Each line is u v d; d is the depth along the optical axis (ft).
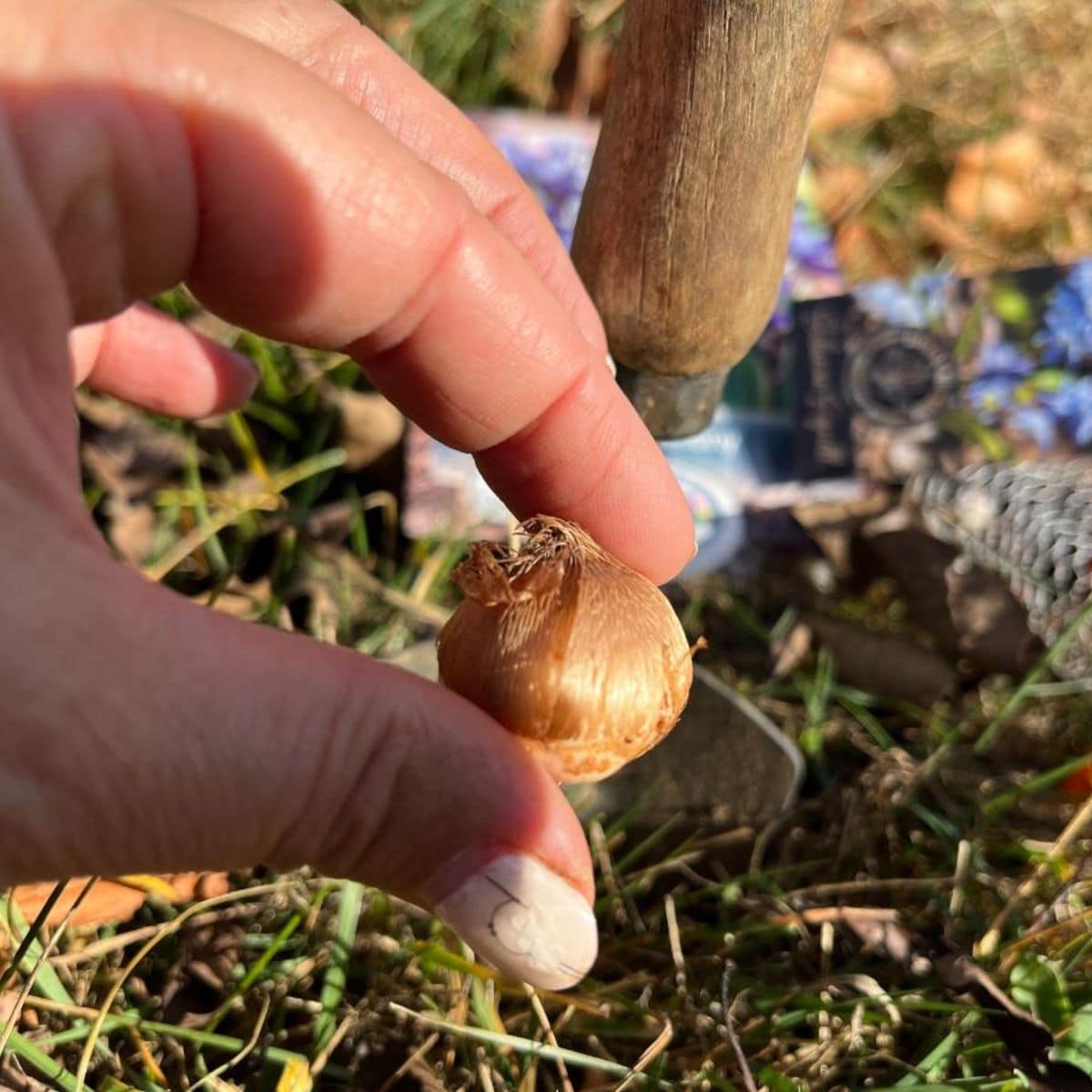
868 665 0.61
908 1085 0.40
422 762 0.29
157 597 0.27
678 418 0.44
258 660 0.27
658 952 0.47
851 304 0.68
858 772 0.56
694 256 0.36
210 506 0.62
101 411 0.63
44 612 0.26
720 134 0.34
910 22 0.93
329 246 0.36
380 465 0.66
